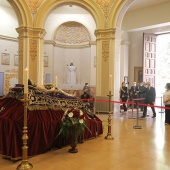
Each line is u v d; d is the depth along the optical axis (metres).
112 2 10.30
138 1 12.20
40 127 4.49
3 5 13.21
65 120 4.60
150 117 9.75
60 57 15.41
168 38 14.85
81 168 3.83
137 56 14.70
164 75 15.00
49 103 5.03
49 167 3.85
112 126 7.50
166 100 8.13
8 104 4.66
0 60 13.09
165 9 12.32
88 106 6.24
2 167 3.83
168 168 3.87
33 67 10.79
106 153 4.64
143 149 4.94
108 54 10.45
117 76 10.67
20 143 4.12
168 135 6.30
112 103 10.44
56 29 14.70
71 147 4.91
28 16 10.53
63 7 14.13
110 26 10.30
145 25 13.06
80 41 15.44
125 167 3.90
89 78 15.05
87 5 10.63
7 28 13.41
